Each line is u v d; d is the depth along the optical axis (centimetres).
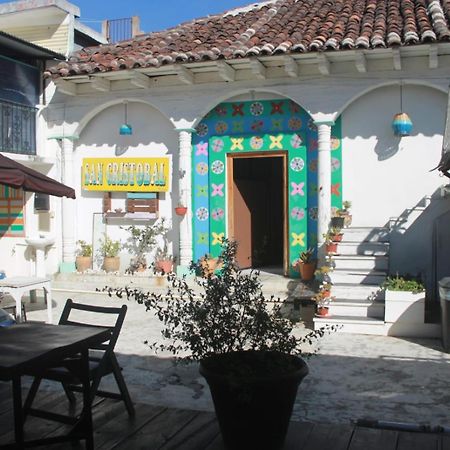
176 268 1081
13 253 1216
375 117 984
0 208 1226
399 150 974
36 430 455
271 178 1338
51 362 384
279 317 439
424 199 943
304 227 1033
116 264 1138
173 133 1109
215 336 419
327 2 1204
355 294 834
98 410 495
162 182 1112
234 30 1148
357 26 990
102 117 1155
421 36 862
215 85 1045
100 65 1045
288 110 1038
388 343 735
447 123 745
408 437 430
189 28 1220
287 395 389
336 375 607
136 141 1134
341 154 1003
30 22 1256
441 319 750
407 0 1081
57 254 1180
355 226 995
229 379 377
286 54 923
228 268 439
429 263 904
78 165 1176
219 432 446
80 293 1088
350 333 783
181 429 453
